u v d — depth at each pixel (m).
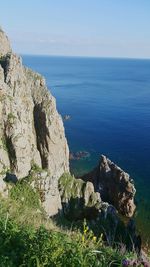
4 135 63.69
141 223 77.56
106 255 13.77
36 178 60.41
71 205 69.81
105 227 62.44
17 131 64.12
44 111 74.75
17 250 13.04
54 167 74.81
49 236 13.26
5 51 78.12
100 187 87.19
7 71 70.06
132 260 12.88
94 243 15.31
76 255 12.49
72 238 14.94
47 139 74.44
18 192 55.84
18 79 71.56
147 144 141.88
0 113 63.94
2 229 14.27
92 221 62.97
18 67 72.69
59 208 64.81
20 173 62.28
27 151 64.62
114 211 67.38
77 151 127.94
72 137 147.50
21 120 66.50
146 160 121.69
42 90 77.75
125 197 82.19
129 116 198.88
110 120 186.00
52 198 62.41
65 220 63.88
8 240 13.36
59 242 13.09
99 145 137.75
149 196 92.38
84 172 108.81
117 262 13.26
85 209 68.44
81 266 12.25
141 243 62.09
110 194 85.31
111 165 87.19
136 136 154.62
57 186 65.88
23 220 18.31
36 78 78.25
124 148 135.00
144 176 106.81
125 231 62.94
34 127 75.00
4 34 81.38
